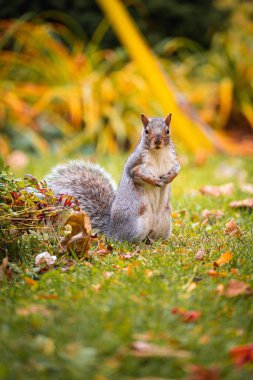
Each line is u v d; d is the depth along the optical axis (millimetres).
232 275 7281
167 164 9516
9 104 19438
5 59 21000
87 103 19703
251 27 25328
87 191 10523
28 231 8266
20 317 5902
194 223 10711
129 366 4984
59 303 6367
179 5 23516
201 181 15367
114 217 9734
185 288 6797
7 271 7555
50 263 7770
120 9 19359
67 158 18328
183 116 19359
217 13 24359
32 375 4863
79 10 23031
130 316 5926
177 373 4973
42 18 22906
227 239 9055
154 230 9664
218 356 5195
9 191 8164
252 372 5004
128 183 9578
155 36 23500
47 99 19766
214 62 22812
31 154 19109
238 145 20672
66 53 21594
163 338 5441
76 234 8289
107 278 7199
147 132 9375
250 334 5715
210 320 5988
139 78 20609
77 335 5457
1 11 22641
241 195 13266
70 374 4883
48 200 8555
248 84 22453
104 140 19266
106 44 23062
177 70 22312
